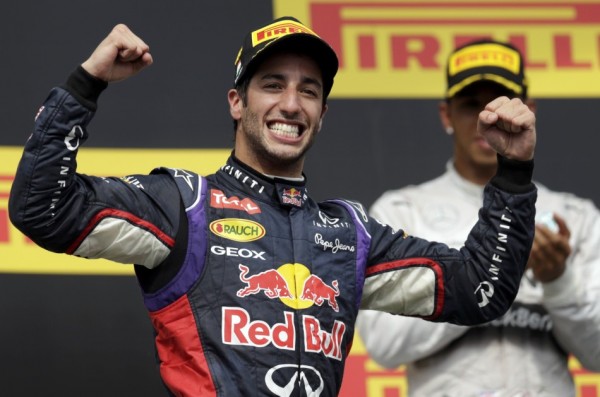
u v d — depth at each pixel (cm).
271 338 1320
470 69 1894
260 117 1403
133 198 1333
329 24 2144
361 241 1416
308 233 1387
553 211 1911
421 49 2150
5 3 2047
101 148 2031
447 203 1897
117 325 1967
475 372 1761
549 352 1794
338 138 2097
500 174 1434
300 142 1408
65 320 1956
